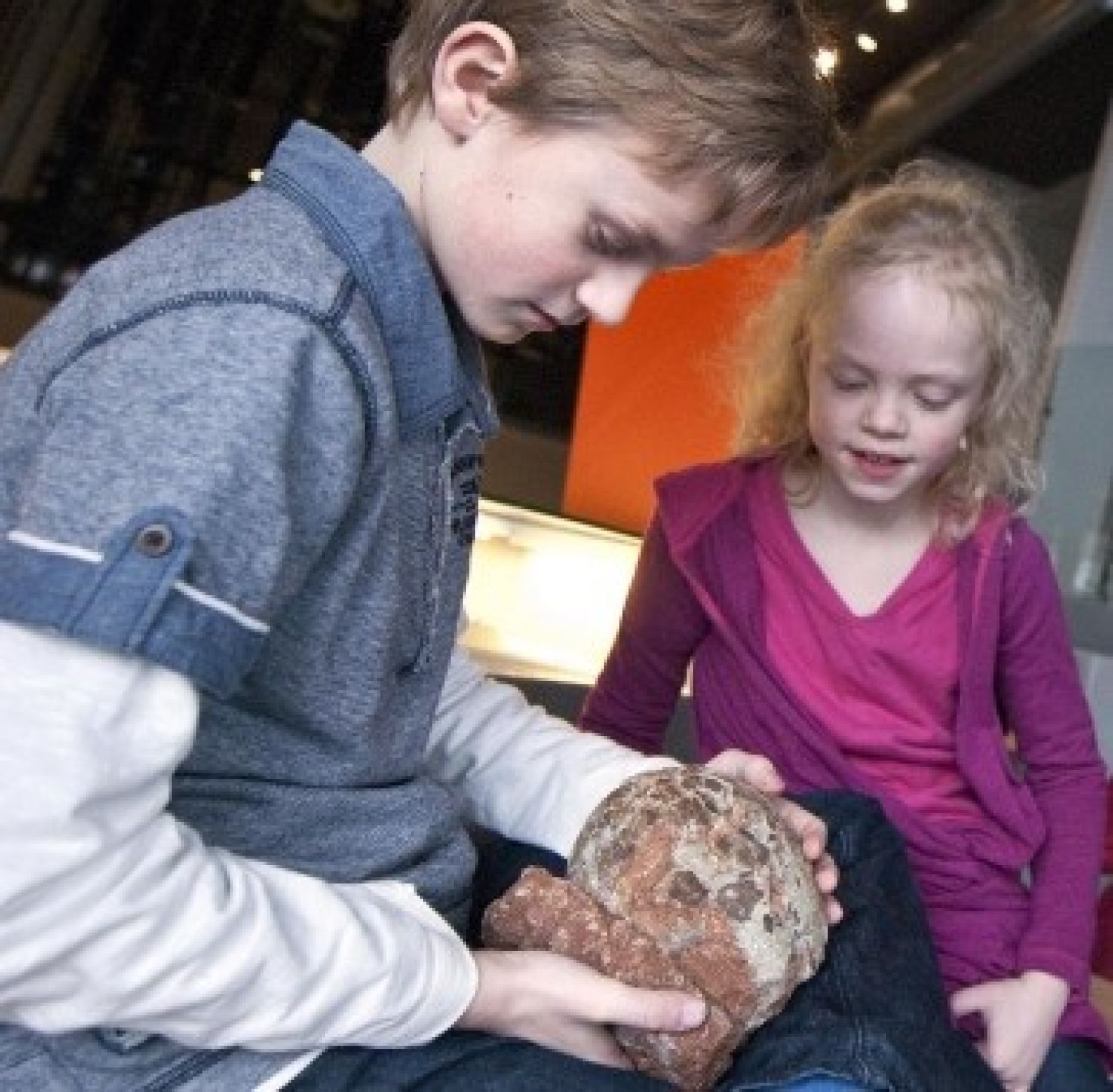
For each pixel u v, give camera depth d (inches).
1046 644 38.4
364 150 23.6
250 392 17.8
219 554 17.0
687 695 57.7
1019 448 38.5
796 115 21.1
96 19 64.5
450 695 31.3
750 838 23.8
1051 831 37.2
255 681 20.7
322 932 18.9
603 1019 21.7
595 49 20.0
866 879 27.4
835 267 36.6
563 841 29.4
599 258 21.2
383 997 19.3
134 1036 19.3
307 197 20.7
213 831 20.9
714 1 20.4
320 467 18.8
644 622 42.8
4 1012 17.6
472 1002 20.7
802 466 40.3
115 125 66.0
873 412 35.2
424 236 22.1
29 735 16.0
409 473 22.3
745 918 22.7
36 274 65.7
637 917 22.8
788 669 38.7
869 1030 22.9
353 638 21.4
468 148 21.3
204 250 19.3
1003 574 37.9
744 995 22.4
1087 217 92.7
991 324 35.2
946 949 35.2
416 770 24.8
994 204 38.9
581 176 20.4
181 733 17.0
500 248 21.2
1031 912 35.9
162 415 17.4
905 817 36.1
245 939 17.8
